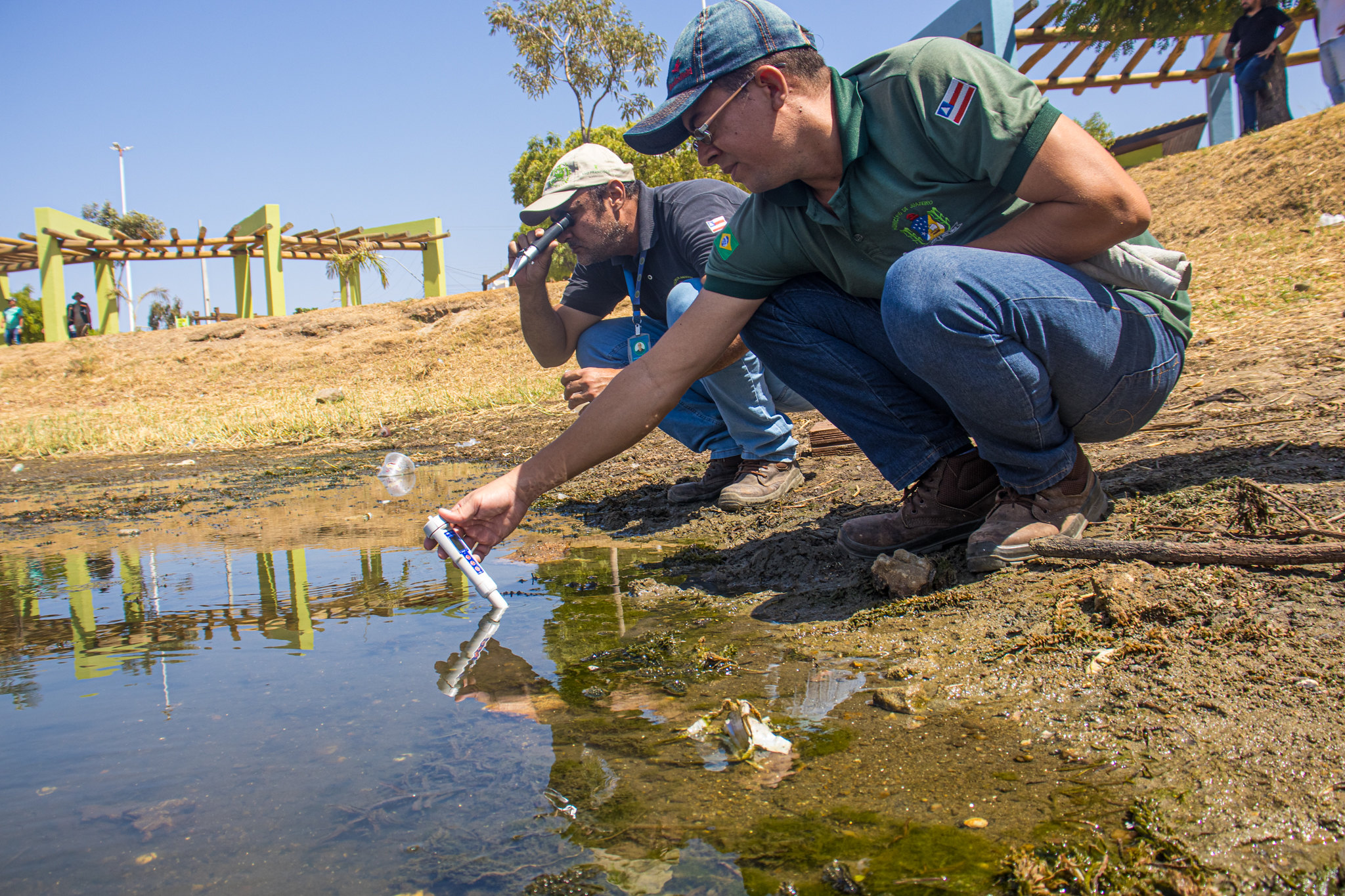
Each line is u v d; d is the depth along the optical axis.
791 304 2.14
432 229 22.00
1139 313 1.87
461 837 1.09
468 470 5.50
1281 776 1.08
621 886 0.97
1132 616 1.58
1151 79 12.34
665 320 3.42
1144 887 0.91
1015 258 1.75
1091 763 1.17
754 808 1.13
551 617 2.11
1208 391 3.46
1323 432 2.55
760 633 1.87
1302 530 1.81
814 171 1.86
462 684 1.66
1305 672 1.31
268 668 1.82
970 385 1.79
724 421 3.27
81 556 3.36
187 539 3.62
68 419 11.81
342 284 22.66
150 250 21.20
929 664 1.56
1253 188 7.70
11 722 1.56
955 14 10.69
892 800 1.13
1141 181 9.05
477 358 13.13
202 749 1.41
